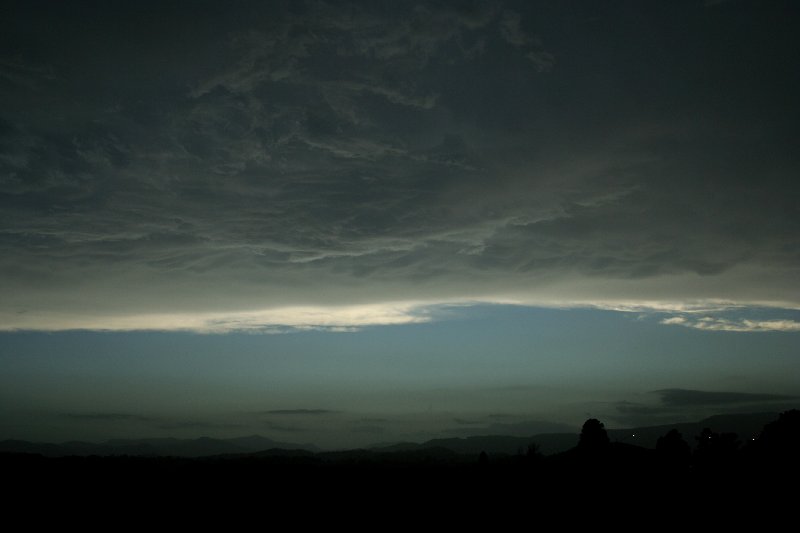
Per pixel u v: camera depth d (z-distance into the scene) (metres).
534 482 52.41
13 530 40.22
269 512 46.69
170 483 55.72
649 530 38.78
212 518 44.88
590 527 40.00
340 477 59.97
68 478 55.12
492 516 43.91
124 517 44.56
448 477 59.03
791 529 37.25
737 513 41.12
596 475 51.56
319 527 42.47
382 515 45.41
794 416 51.34
